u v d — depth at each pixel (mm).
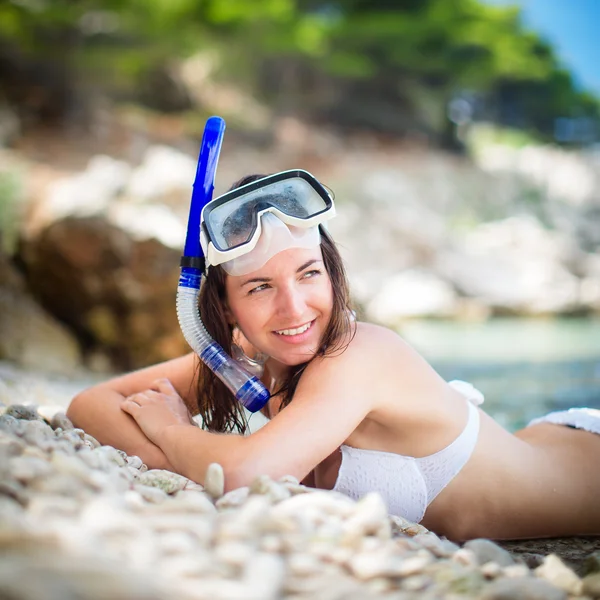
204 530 1354
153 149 18047
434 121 27688
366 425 2227
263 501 1516
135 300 6895
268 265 2053
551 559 1653
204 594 1085
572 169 24750
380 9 28203
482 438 2322
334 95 27094
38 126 19172
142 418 2318
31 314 6883
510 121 32906
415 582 1405
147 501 1701
